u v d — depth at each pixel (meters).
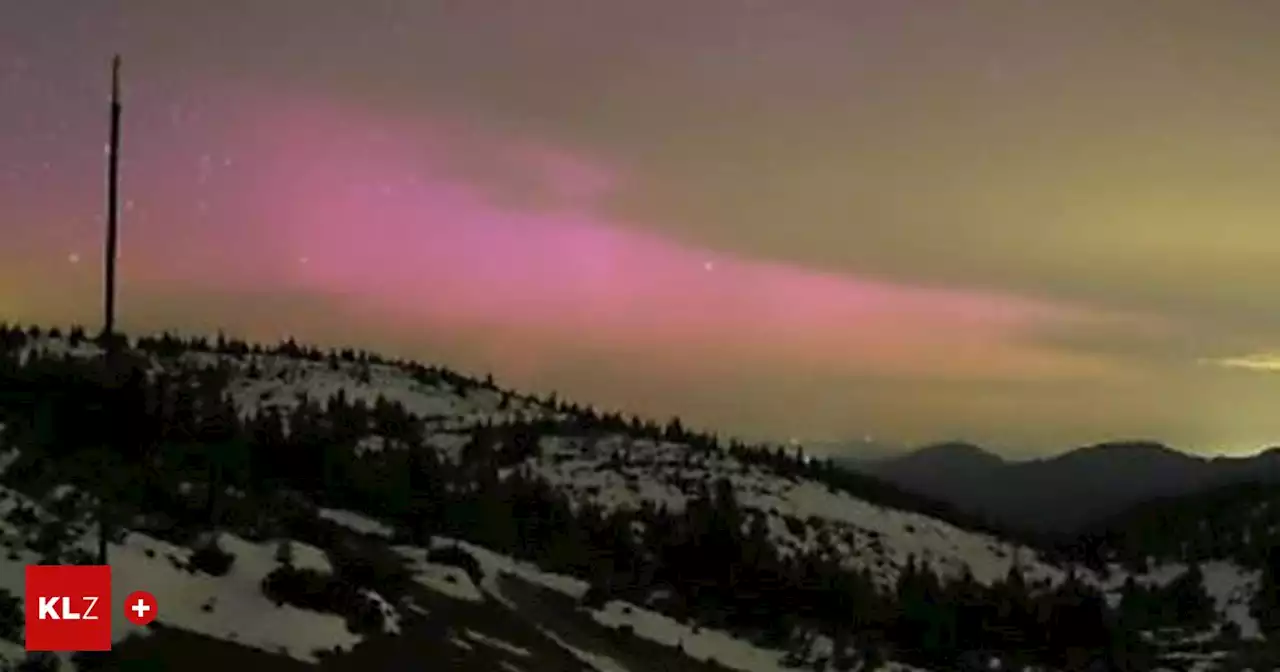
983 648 40.59
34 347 40.53
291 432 38.94
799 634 37.00
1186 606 51.00
